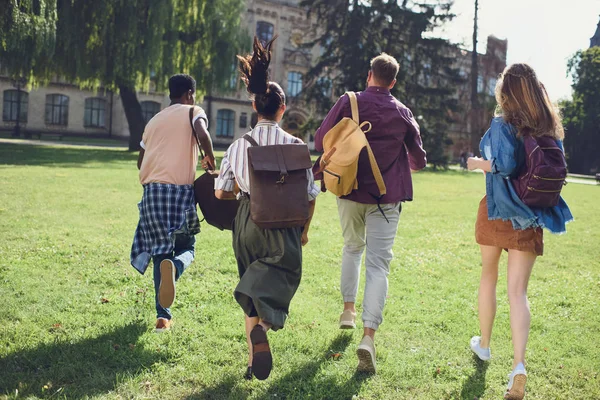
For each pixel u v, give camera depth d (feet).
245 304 9.71
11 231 22.71
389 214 12.03
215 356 11.27
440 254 23.90
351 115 11.95
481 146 11.01
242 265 10.54
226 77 101.96
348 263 13.05
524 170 10.48
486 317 11.76
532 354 12.35
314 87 112.98
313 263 20.49
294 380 10.46
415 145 12.24
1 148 84.43
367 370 10.89
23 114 153.07
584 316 15.52
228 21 101.24
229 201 12.42
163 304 11.41
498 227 10.96
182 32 98.22
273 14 168.55
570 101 193.98
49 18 70.64
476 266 21.80
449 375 11.03
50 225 24.77
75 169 55.72
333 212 36.47
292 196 9.70
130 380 9.90
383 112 11.89
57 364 10.45
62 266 17.72
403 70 110.42
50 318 12.81
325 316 14.40
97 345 11.37
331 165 11.37
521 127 10.36
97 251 20.03
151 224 12.43
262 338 9.06
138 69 87.86
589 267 23.03
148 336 12.10
